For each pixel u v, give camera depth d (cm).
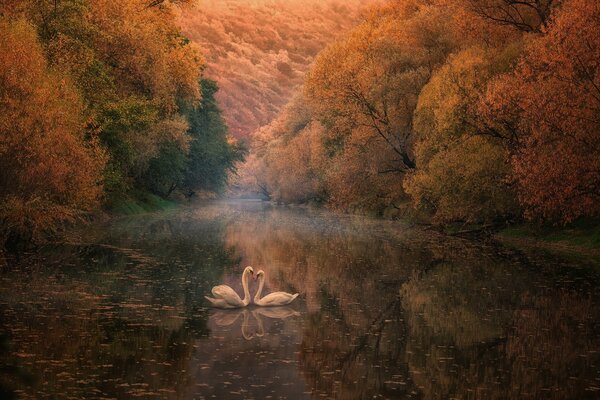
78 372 1362
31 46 2758
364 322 1936
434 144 4431
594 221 3862
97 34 4059
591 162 2967
